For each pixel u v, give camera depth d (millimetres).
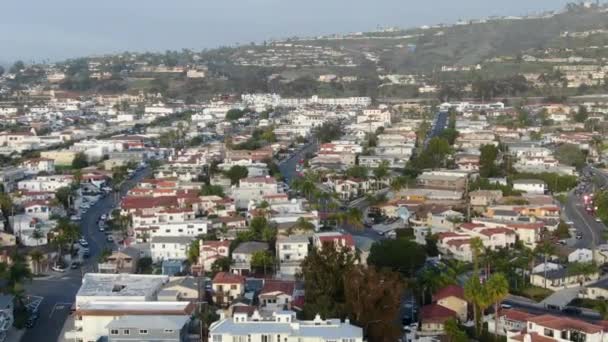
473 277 174375
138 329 153750
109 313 165000
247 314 156125
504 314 173500
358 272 169125
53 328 183000
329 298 167375
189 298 185000
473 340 168000
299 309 178375
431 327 174500
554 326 155750
